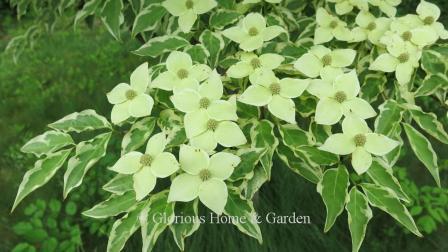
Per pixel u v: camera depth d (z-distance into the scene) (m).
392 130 0.40
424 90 0.43
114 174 0.90
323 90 0.39
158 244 0.73
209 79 0.38
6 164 1.06
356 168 0.36
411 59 0.42
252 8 0.53
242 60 0.42
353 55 0.41
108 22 0.54
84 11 0.57
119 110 0.39
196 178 0.35
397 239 0.81
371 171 0.38
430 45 0.46
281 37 0.48
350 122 0.37
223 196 0.34
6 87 1.34
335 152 0.36
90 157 0.39
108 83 1.27
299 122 0.68
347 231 0.78
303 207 0.78
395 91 0.45
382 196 0.37
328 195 0.36
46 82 1.35
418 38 0.44
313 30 0.52
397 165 0.93
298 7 0.58
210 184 0.34
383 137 0.36
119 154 0.95
